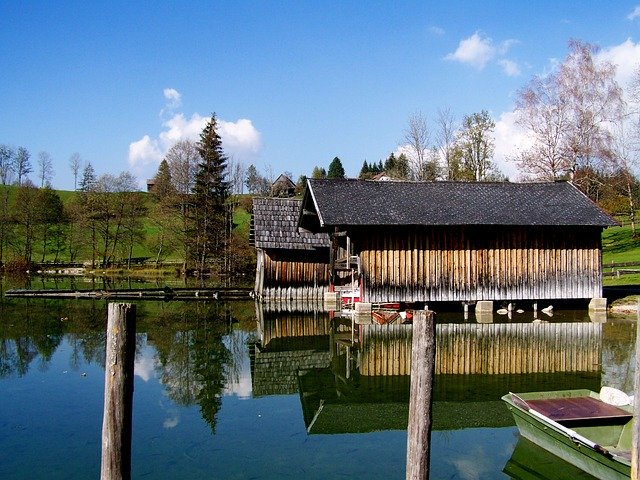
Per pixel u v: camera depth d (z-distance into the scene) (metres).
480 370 14.93
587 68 39.91
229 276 50.28
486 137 56.03
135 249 62.84
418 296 24.31
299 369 15.47
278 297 30.56
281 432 10.34
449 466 8.84
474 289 24.77
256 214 31.58
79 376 14.37
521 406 9.56
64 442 9.71
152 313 26.47
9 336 19.86
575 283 25.56
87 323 22.77
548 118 41.44
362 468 8.65
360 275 24.00
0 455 9.12
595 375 14.33
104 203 56.56
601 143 40.38
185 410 11.68
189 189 62.06
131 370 5.64
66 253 62.12
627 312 24.86
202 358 16.81
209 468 8.64
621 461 7.27
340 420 11.02
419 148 54.41
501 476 8.46
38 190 61.19
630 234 47.53
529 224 23.95
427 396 5.86
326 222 22.73
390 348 17.97
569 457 8.51
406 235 24.34
